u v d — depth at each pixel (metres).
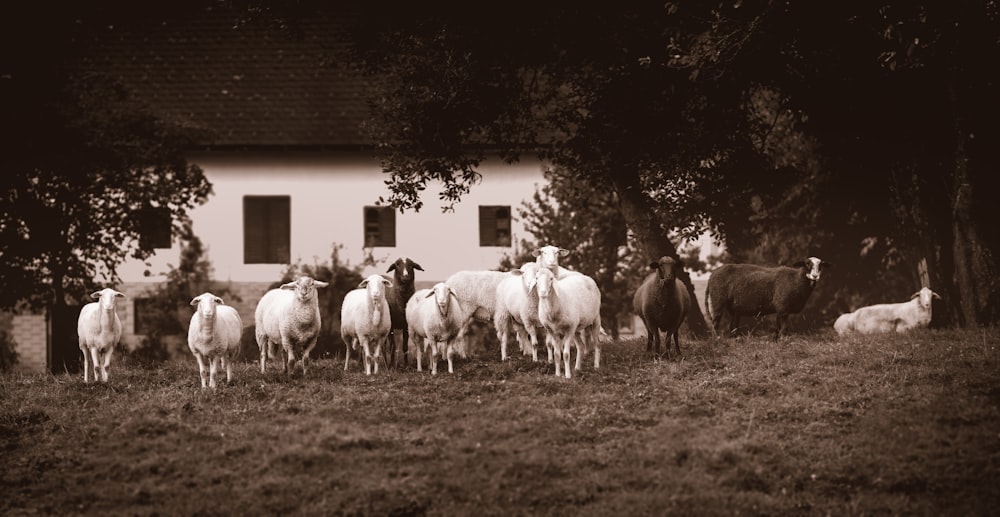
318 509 14.63
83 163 33.16
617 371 20.56
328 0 43.69
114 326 21.09
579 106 28.47
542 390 19.09
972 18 22.61
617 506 14.48
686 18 25.45
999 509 14.16
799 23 24.02
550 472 15.58
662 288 22.25
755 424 17.19
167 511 14.75
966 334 22.53
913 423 16.69
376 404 18.61
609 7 26.05
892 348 21.20
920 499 14.57
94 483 15.85
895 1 22.62
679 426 17.02
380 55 28.06
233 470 16.00
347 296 22.56
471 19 26.66
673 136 27.27
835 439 16.52
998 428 16.23
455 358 23.34
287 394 19.31
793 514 14.27
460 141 28.22
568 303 20.03
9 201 32.56
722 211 30.89
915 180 27.08
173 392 19.81
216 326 19.92
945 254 27.17
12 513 15.00
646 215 30.91
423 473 15.62
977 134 24.89
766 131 31.92
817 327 32.19
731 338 25.09
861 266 32.16
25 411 18.47
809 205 31.27
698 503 14.46
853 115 27.50
